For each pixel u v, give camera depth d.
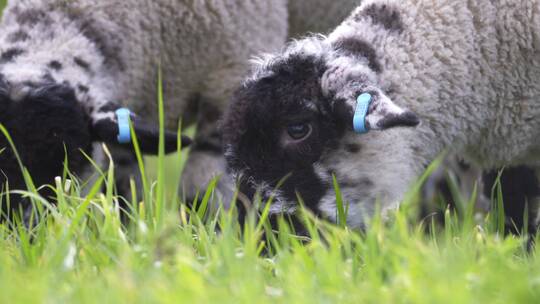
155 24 13.79
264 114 10.71
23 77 12.35
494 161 12.33
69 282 8.21
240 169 10.84
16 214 11.08
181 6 13.81
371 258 8.64
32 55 12.94
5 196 11.52
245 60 14.19
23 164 11.65
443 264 7.93
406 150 11.15
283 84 10.80
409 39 11.28
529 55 11.58
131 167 13.67
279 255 9.09
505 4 11.54
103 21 13.53
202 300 7.20
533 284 7.50
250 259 8.43
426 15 11.45
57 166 11.85
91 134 12.21
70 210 9.93
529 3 11.47
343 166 10.82
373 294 7.52
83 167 12.05
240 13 14.09
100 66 13.25
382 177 10.94
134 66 13.74
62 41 13.19
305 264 8.48
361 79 10.50
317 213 10.77
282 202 10.74
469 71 11.50
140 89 14.00
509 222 13.19
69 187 10.88
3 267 8.43
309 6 15.40
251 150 10.79
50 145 11.81
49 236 9.26
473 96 11.60
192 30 13.93
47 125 11.86
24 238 9.38
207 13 13.89
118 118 12.13
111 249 9.17
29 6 13.59
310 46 11.10
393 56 11.16
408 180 11.20
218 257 8.62
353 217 10.88
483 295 7.31
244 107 10.82
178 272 8.25
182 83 14.26
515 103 11.77
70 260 8.63
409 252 8.14
